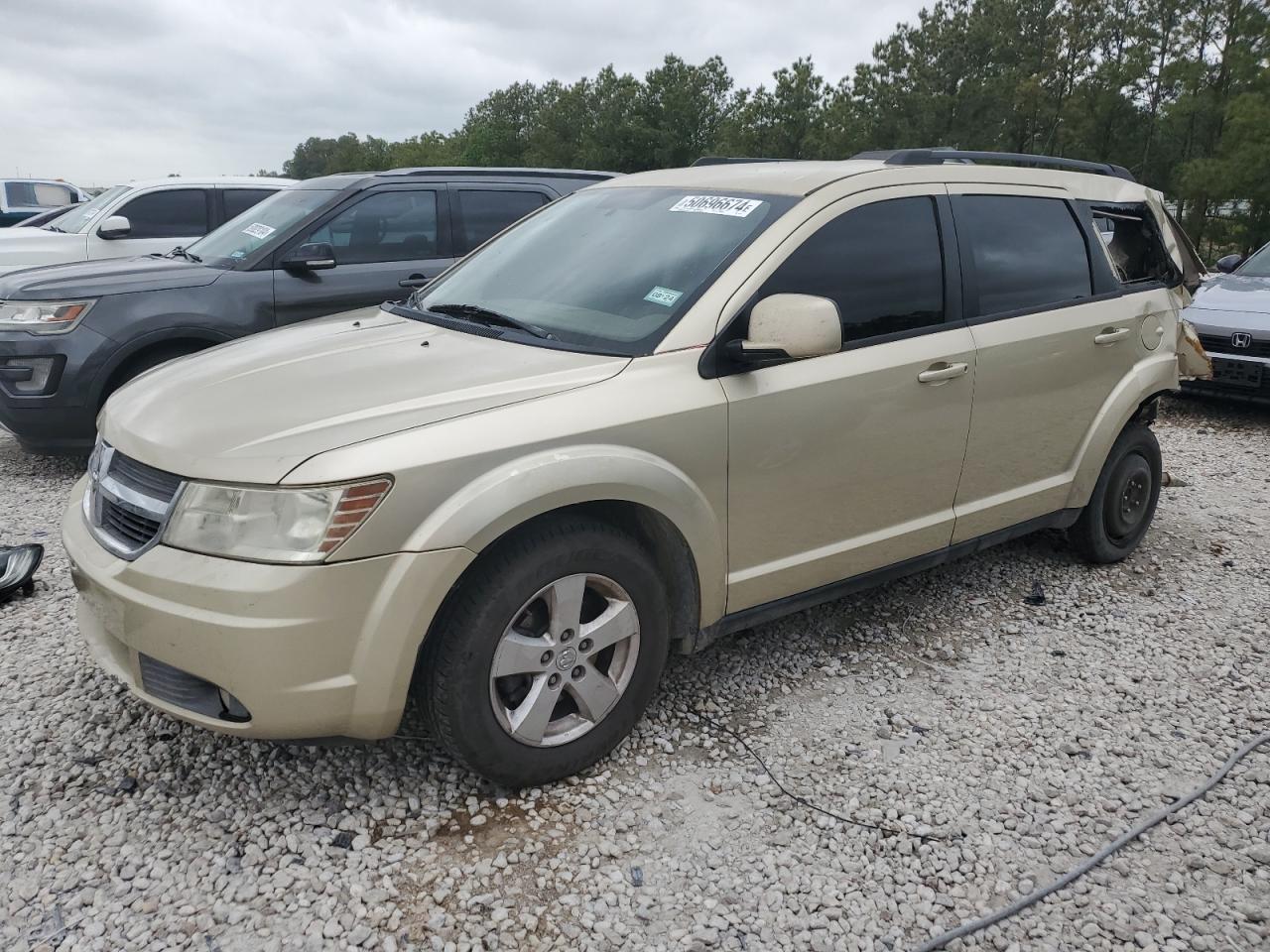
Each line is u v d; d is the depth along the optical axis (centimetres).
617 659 291
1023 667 369
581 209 389
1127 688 355
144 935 226
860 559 349
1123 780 300
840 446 326
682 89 5944
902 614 412
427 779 286
